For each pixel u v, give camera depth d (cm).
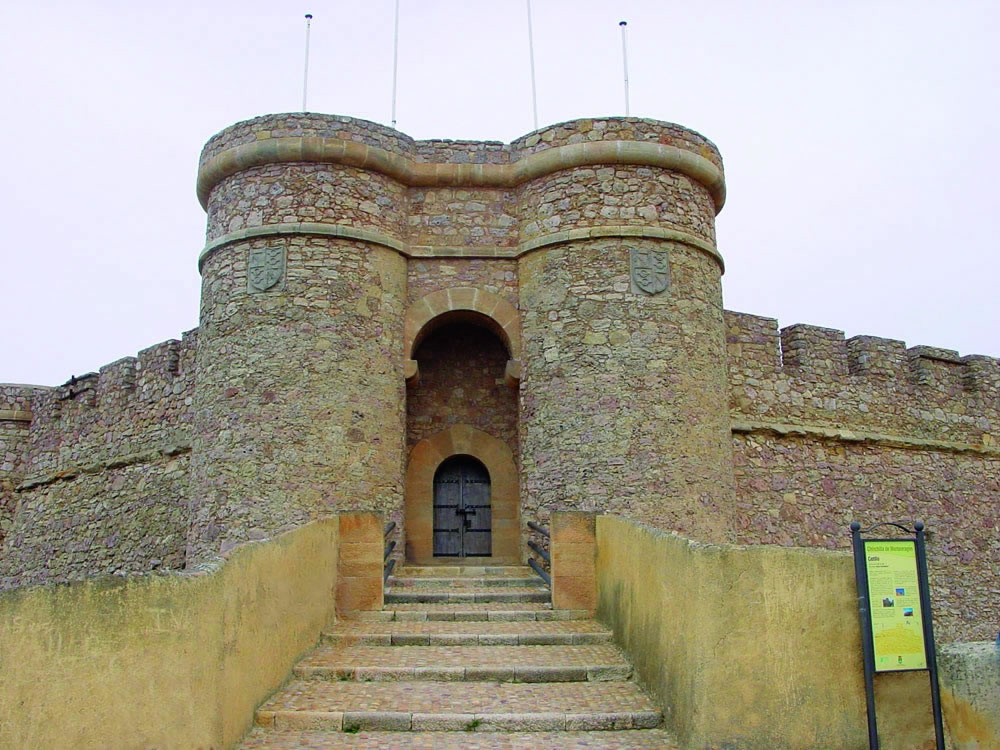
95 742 529
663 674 737
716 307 1427
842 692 668
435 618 1020
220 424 1307
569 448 1316
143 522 1698
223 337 1336
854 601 682
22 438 2152
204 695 614
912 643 671
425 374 1508
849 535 1658
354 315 1330
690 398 1346
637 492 1288
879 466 1739
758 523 1552
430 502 1464
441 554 1478
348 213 1359
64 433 2009
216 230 1388
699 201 1435
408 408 1489
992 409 1947
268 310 1316
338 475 1277
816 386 1689
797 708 661
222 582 653
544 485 1324
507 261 1430
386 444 1326
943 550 1788
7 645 501
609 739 696
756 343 1634
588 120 1406
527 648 912
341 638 933
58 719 515
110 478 1822
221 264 1365
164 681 574
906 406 1808
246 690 704
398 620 1020
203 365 1362
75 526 1880
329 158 1366
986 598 1830
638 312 1345
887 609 673
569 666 837
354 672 827
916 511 1767
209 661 623
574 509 1295
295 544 864
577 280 1362
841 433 1684
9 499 2120
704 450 1343
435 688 800
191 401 1655
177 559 1591
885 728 666
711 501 1334
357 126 1387
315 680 823
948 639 927
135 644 559
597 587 1034
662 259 1373
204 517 1294
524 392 1377
